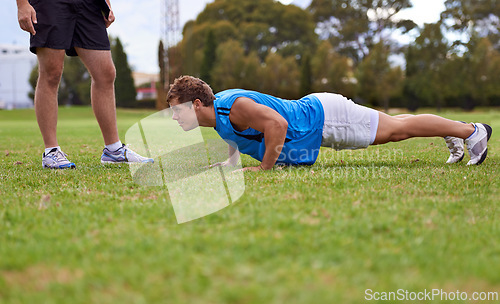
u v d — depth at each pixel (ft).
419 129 11.78
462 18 126.62
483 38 119.65
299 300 3.63
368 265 4.33
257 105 10.64
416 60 125.29
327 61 128.98
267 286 3.89
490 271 4.18
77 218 6.13
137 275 4.09
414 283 3.95
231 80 134.41
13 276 4.19
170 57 148.25
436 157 14.06
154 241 5.05
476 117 59.88
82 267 4.32
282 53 157.28
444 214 6.33
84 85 151.12
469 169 10.76
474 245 4.92
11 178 10.07
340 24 164.35
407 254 4.62
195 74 150.61
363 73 124.16
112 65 12.75
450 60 122.01
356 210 6.41
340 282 3.98
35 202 7.31
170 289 3.83
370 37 157.28
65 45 11.87
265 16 162.40
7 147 20.62
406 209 6.52
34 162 13.99
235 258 4.46
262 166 10.67
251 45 162.30
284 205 6.73
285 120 10.64
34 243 5.03
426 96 121.29
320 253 4.61
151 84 208.85
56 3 11.67
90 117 97.14
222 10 169.99
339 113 11.62
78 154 16.57
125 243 4.95
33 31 11.51
